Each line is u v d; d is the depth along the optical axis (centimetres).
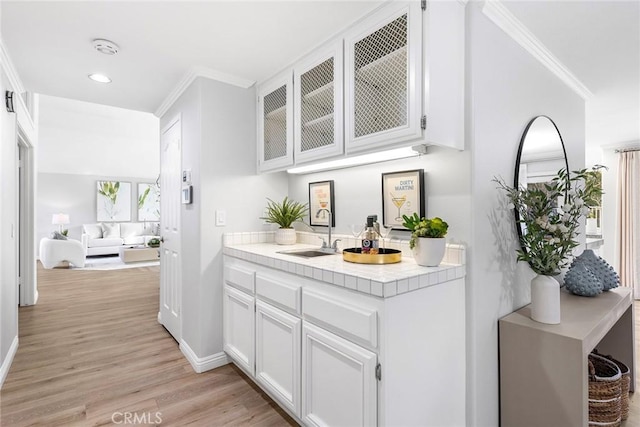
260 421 181
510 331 165
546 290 163
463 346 157
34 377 226
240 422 180
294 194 277
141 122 705
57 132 782
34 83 262
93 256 824
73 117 667
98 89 274
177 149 283
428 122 138
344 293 142
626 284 470
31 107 374
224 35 191
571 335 147
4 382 219
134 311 378
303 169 236
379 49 160
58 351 269
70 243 654
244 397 204
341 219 228
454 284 153
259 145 261
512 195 170
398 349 128
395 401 127
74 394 206
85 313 370
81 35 192
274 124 246
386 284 123
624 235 473
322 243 237
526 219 172
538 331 155
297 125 215
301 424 173
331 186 234
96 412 188
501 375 168
